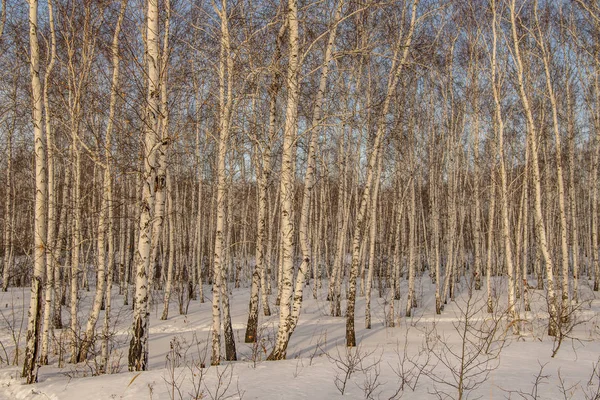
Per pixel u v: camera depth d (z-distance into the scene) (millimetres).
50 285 10453
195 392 6613
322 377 7535
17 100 14516
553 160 20750
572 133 18734
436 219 19594
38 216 8055
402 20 12492
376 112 12609
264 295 17375
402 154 17938
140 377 7441
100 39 10867
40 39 12109
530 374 7855
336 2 12289
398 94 15336
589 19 16719
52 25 10156
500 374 7848
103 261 10492
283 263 9492
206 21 11570
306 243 9789
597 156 21125
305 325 15656
